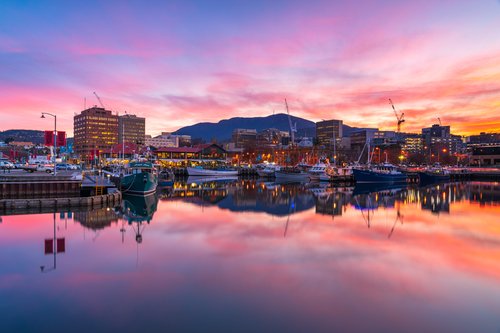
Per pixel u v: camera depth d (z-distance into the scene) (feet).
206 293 54.24
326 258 73.56
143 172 199.00
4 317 46.09
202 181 356.79
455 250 81.05
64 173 254.68
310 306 50.14
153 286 56.90
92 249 79.30
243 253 76.79
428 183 358.43
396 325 45.09
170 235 94.63
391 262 71.10
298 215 134.51
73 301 51.08
